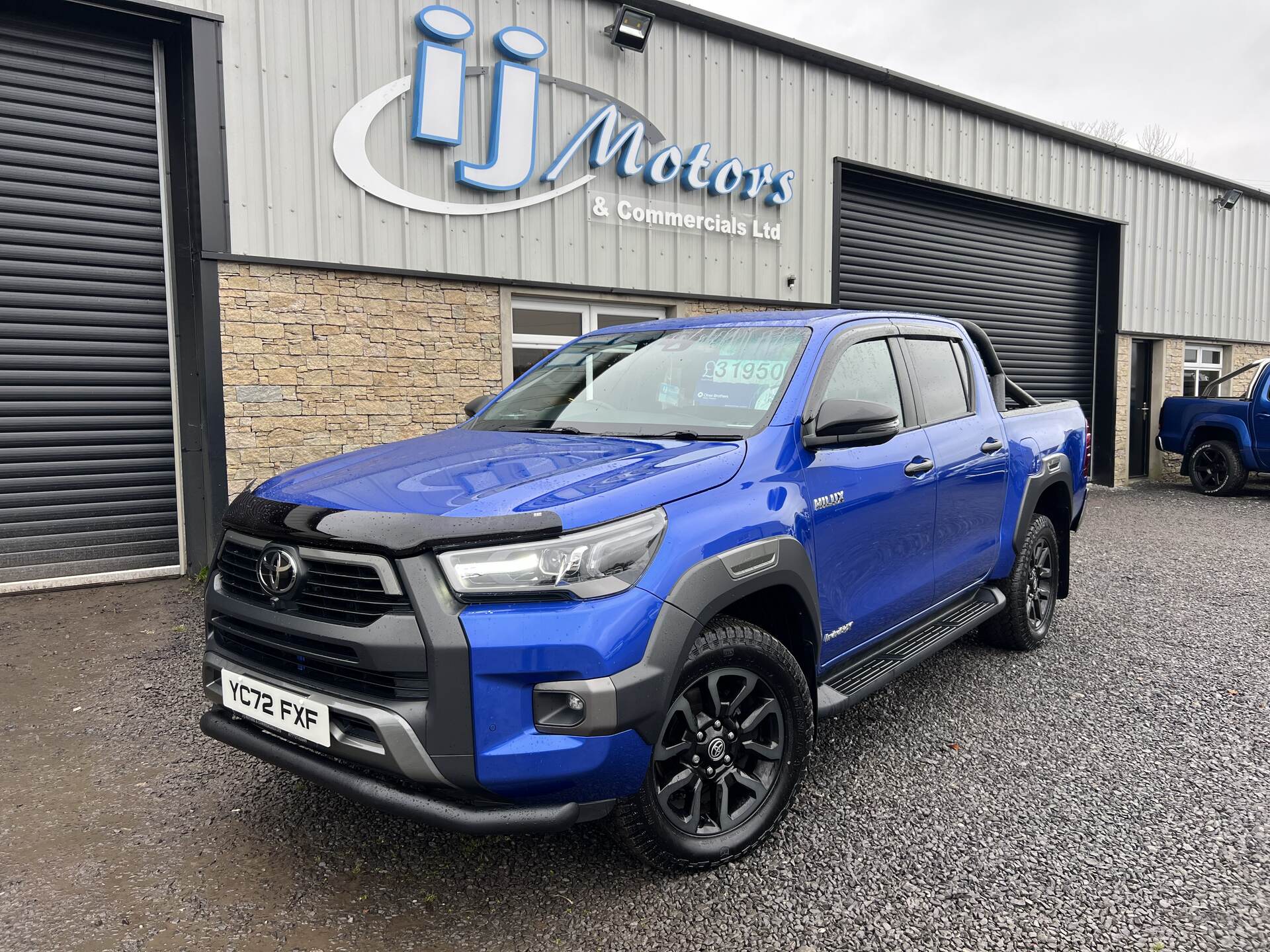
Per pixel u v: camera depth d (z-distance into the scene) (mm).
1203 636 4777
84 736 3434
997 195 11453
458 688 1969
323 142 6352
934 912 2258
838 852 2549
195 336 6184
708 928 2195
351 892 2373
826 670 2926
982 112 11047
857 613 2984
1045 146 11992
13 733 3465
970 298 11727
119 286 6242
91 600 5648
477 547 2014
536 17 7289
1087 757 3207
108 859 2537
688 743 2330
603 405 3191
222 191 5980
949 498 3529
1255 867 2453
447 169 6930
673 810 2350
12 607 5477
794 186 9273
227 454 6137
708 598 2223
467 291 7133
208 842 2637
